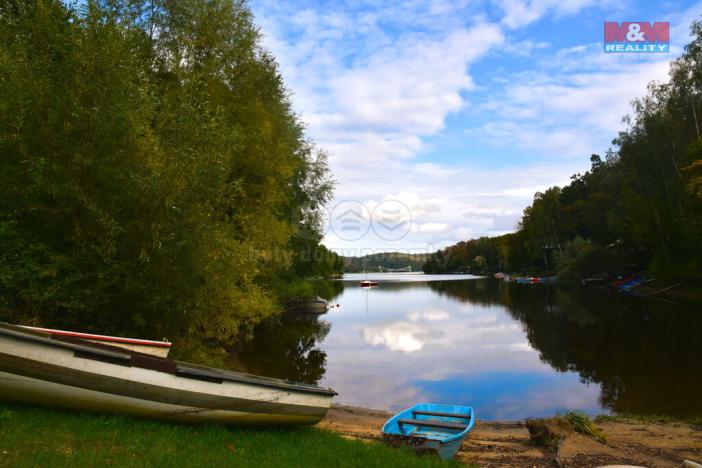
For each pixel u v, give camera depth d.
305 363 17.88
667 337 21.89
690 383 14.19
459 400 13.07
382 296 58.12
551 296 48.28
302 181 24.73
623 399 12.78
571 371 16.14
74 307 7.55
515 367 16.94
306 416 7.75
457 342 22.56
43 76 7.19
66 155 7.20
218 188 8.91
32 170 6.81
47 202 7.39
